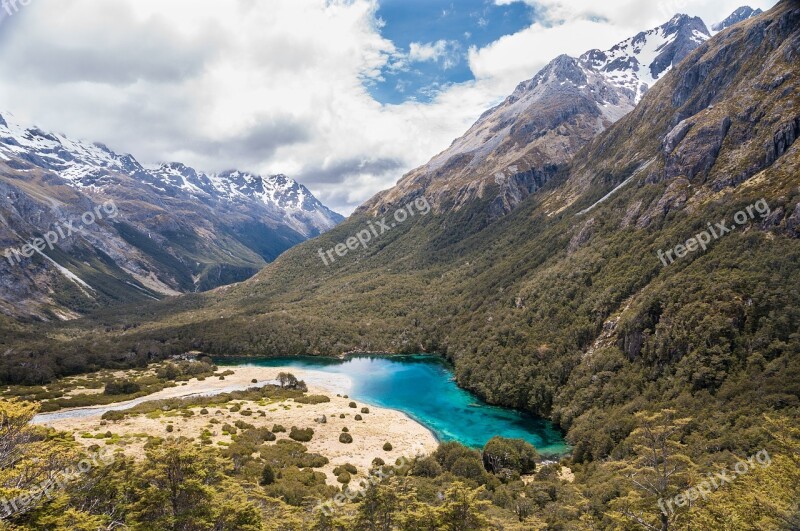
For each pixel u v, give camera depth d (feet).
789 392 234.17
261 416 341.41
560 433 332.80
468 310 637.30
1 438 102.53
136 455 225.35
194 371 526.16
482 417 368.48
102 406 377.09
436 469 235.20
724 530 115.75
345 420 343.26
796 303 280.92
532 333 458.50
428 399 420.36
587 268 498.28
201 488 120.47
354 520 136.46
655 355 326.03
